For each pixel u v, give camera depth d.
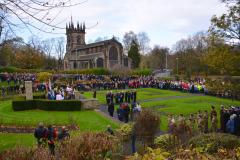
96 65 123.44
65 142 11.40
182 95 55.72
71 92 44.28
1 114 35.28
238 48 29.27
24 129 27.62
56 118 32.94
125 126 20.86
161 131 25.20
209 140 12.01
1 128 27.64
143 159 8.26
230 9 28.41
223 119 26.03
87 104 39.59
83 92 58.22
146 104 43.94
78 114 35.94
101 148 10.60
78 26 143.50
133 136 18.08
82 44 144.25
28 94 41.22
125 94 46.09
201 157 8.60
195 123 26.81
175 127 19.58
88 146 10.38
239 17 28.19
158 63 151.12
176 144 16.59
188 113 36.47
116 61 125.94
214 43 29.95
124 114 30.73
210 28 29.89
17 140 22.91
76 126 28.50
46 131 19.20
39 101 39.34
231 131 24.03
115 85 65.50
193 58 99.50
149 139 18.69
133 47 131.88
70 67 133.50
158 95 55.22
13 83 61.50
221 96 51.62
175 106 41.97
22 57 92.06
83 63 129.12
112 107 34.94
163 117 33.41
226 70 30.19
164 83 67.00
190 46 146.62
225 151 9.61
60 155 10.22
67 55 140.75
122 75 89.19
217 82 34.78
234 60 28.72
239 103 45.06
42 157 9.75
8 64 90.56
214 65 30.62
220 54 29.22
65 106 38.50
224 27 28.59
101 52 125.44
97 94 55.94
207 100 48.56
